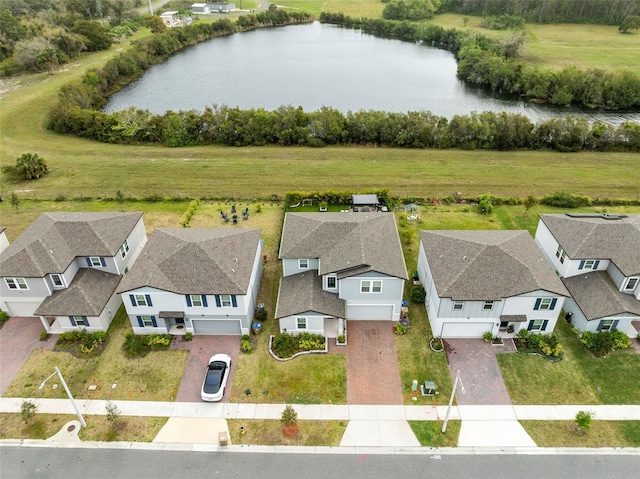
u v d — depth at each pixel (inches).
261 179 2484.0
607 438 1186.6
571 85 3796.8
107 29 5103.3
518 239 1592.0
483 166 2630.4
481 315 1418.6
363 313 1540.4
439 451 1160.8
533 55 4635.8
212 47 5634.8
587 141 2864.2
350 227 1598.2
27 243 1531.7
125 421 1234.0
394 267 1459.2
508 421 1230.3
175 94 4040.4
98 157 2783.0
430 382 1294.3
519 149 2886.3
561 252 1590.8
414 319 1553.9
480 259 1453.0
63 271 1475.1
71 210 2193.7
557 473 1110.4
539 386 1321.4
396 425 1222.9
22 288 1486.2
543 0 5915.4
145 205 2236.7
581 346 1443.2
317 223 1631.4
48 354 1424.7
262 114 2940.5
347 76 4490.7
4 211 2181.3
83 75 4057.6
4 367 1382.9
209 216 2133.4
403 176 2503.7
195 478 1104.2
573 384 1326.3
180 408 1268.5
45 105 3484.3
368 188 2379.4
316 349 1429.6
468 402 1279.5
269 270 1781.5
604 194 2329.0
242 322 1464.1
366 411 1258.0
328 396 1298.0
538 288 1350.9
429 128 2859.3
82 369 1378.0
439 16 6476.4
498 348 1435.8
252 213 2158.0
